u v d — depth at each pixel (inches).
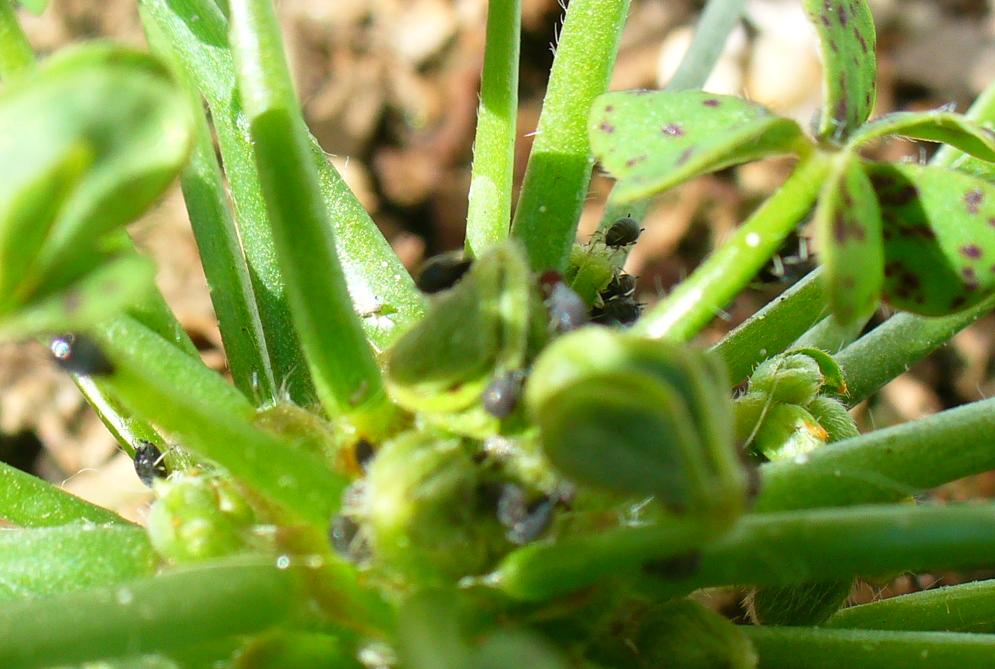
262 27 3.8
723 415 3.2
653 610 3.9
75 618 3.3
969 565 3.5
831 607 4.5
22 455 8.8
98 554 4.0
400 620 3.5
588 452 3.2
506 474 3.7
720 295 3.9
